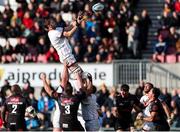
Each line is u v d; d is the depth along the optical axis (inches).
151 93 1614.2
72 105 1524.4
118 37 2491.4
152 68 2399.1
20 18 2529.5
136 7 2657.5
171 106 2240.4
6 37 2498.8
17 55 2469.2
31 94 2278.5
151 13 2662.4
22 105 1710.1
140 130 1736.0
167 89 2401.6
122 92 1673.2
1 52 2469.2
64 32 1533.0
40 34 2485.2
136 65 2391.7
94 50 2434.8
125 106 1674.5
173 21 2509.8
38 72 2433.6
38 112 2245.3
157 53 2465.6
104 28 2495.1
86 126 1556.3
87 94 1535.4
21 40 2490.2
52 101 2258.9
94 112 1560.0
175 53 2461.9
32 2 2573.8
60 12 2556.6
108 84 2404.0
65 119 1526.8
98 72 2410.2
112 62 2401.6
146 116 1630.2
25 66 2432.3
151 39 2588.6
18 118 1708.9
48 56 2456.9
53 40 1536.7
